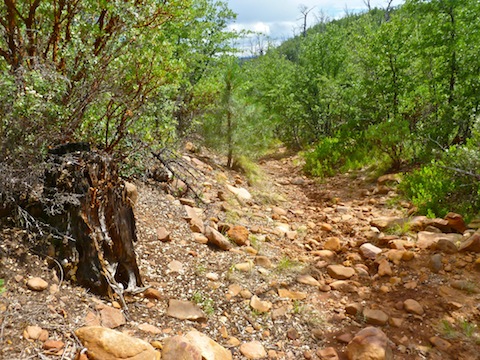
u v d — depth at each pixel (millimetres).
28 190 3680
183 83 9852
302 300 4484
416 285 4715
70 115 4367
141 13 4777
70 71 4668
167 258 4633
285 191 10562
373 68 12367
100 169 3750
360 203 8656
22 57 4383
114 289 3611
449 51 10047
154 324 3469
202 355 3020
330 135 17906
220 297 4199
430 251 5406
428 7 10359
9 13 4277
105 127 5094
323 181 11203
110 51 4797
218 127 10461
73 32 4688
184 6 5152
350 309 4277
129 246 3900
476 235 5336
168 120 6332
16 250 3359
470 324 3932
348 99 15312
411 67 11742
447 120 10133
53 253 3518
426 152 9883
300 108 19312
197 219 5902
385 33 11859
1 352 2516
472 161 7109
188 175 7961
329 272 5281
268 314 4090
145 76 4965
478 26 9766
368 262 5547
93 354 2695
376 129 10461
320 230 7180
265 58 23344
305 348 3664
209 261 4887
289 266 5289
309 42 21516
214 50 12977
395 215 7453
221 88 10570
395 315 4168
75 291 3371
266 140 11289
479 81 9742
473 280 4688
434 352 3586
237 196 8117
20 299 3008
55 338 2781
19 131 3666
